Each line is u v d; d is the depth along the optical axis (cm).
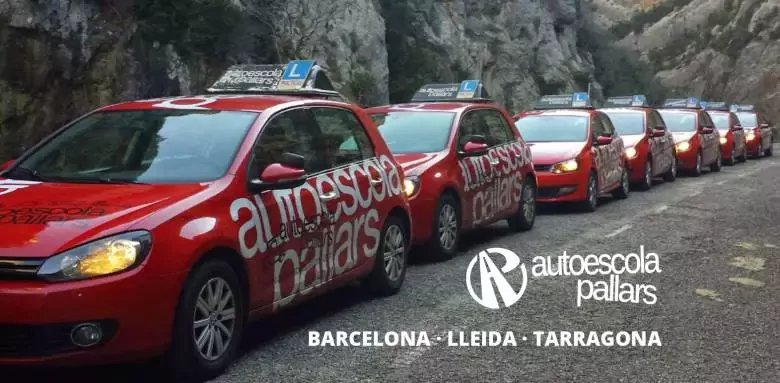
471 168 1002
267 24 3058
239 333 543
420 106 1073
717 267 905
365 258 712
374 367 551
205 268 505
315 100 699
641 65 7919
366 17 3850
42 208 495
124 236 468
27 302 442
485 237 1125
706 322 673
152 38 2686
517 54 5638
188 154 580
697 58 9600
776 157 3438
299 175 582
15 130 2397
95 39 2566
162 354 488
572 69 6372
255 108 630
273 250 573
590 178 1406
